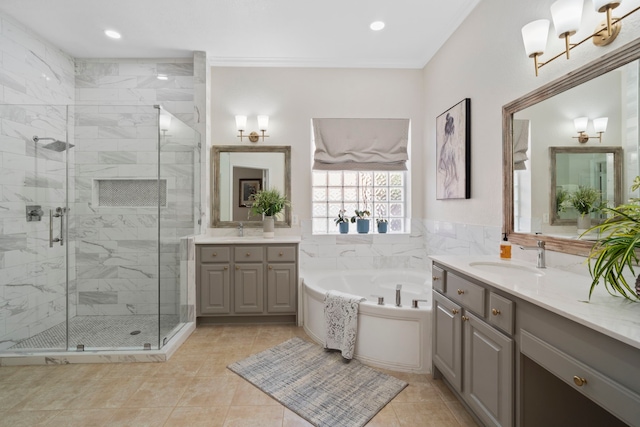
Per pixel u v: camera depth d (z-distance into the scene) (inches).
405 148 140.1
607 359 34.2
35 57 112.4
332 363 88.5
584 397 49.9
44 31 111.3
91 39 117.2
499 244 84.1
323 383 78.2
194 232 124.3
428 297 112.9
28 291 98.0
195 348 99.7
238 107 136.6
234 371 84.5
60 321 101.9
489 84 88.7
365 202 146.4
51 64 119.5
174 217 110.0
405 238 140.2
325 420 64.4
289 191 137.6
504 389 51.9
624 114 50.1
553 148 64.9
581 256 59.3
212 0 95.3
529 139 72.1
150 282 104.5
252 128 137.2
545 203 67.2
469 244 100.0
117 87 132.6
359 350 89.4
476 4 95.1
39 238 100.0
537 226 69.7
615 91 51.5
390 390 74.8
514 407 50.2
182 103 133.3
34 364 88.4
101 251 105.0
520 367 49.0
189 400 71.9
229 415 66.5
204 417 65.9
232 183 135.9
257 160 137.0
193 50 126.5
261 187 136.9
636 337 30.4
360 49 125.6
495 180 86.1
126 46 122.6
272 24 108.3
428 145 134.3
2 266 93.9
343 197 146.3
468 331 63.2
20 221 97.1
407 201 144.4
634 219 41.4
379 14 102.4
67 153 102.8
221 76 135.9
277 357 92.5
